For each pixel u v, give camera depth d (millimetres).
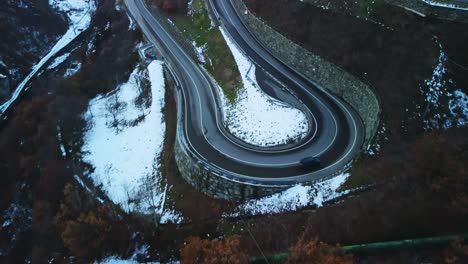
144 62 73438
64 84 76250
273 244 37062
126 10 90250
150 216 46219
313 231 35844
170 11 81000
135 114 67188
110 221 46344
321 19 53969
